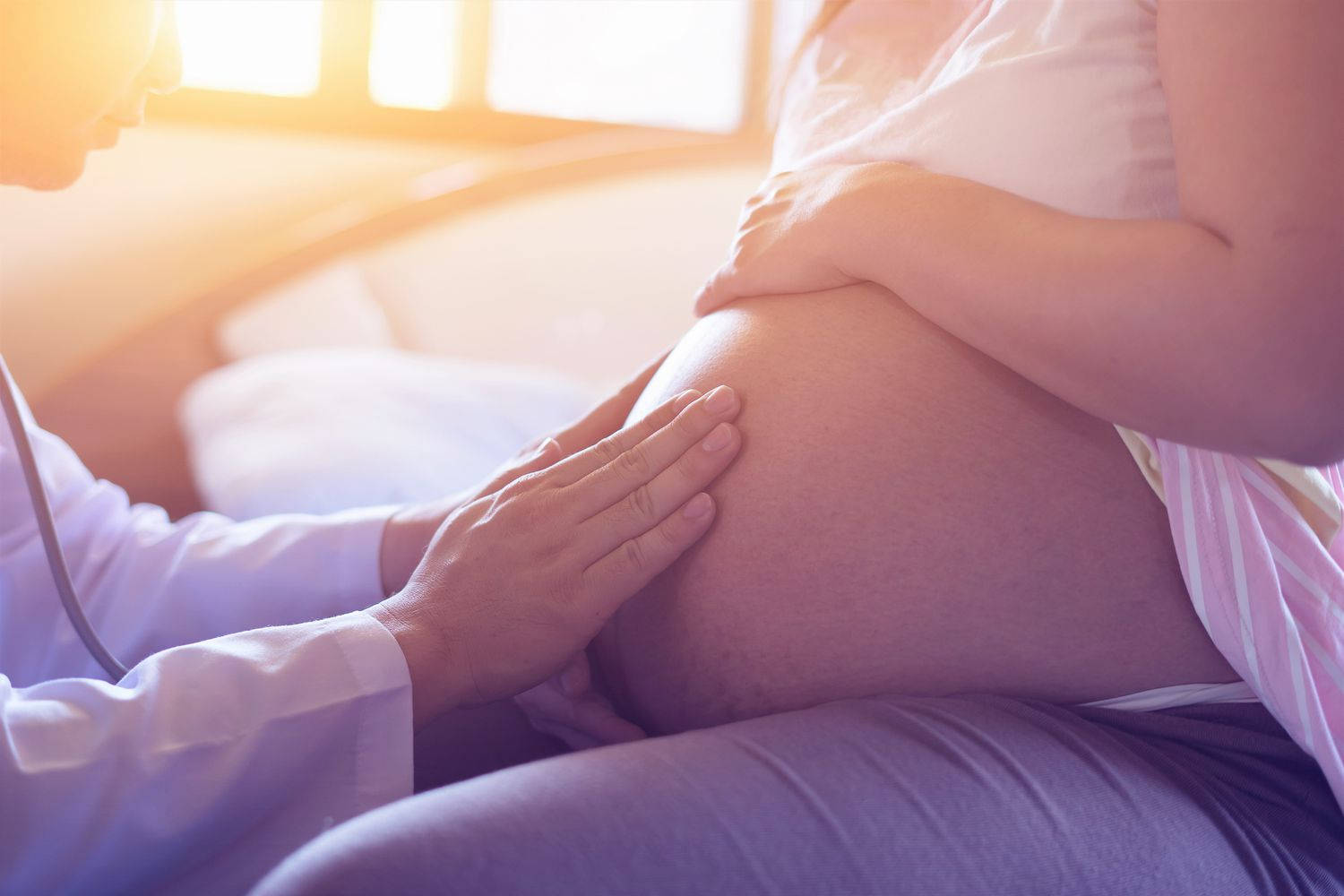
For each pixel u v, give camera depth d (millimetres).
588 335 2639
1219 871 563
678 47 2674
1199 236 513
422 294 2539
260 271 2412
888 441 641
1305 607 612
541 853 460
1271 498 609
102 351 2342
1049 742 581
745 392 684
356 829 467
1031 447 624
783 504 650
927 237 604
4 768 568
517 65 2635
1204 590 595
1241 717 639
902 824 509
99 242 2377
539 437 874
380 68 2559
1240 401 512
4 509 933
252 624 931
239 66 2461
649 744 537
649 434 698
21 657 917
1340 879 620
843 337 672
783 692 656
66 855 575
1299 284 487
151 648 932
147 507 1056
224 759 606
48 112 823
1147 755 609
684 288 2668
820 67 852
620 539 665
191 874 634
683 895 466
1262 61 498
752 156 2662
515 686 684
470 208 2543
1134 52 603
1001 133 627
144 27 820
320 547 931
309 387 2098
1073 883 522
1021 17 662
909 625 630
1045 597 620
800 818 498
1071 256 542
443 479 1896
